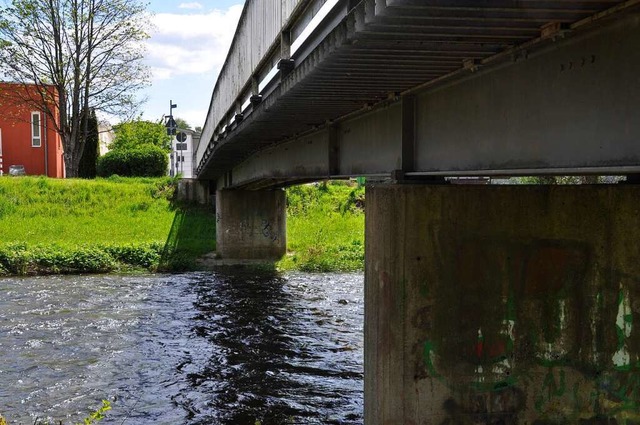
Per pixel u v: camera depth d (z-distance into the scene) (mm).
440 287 7344
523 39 5414
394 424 7391
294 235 37219
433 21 4824
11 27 47312
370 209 7766
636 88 4547
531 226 7387
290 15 8406
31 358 15258
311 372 14141
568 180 24359
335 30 5777
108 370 14359
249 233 32688
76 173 51344
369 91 8219
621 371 7422
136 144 59094
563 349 7383
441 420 7324
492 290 7367
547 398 7391
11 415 11562
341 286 26156
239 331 18188
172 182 44375
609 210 7402
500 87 6312
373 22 4816
